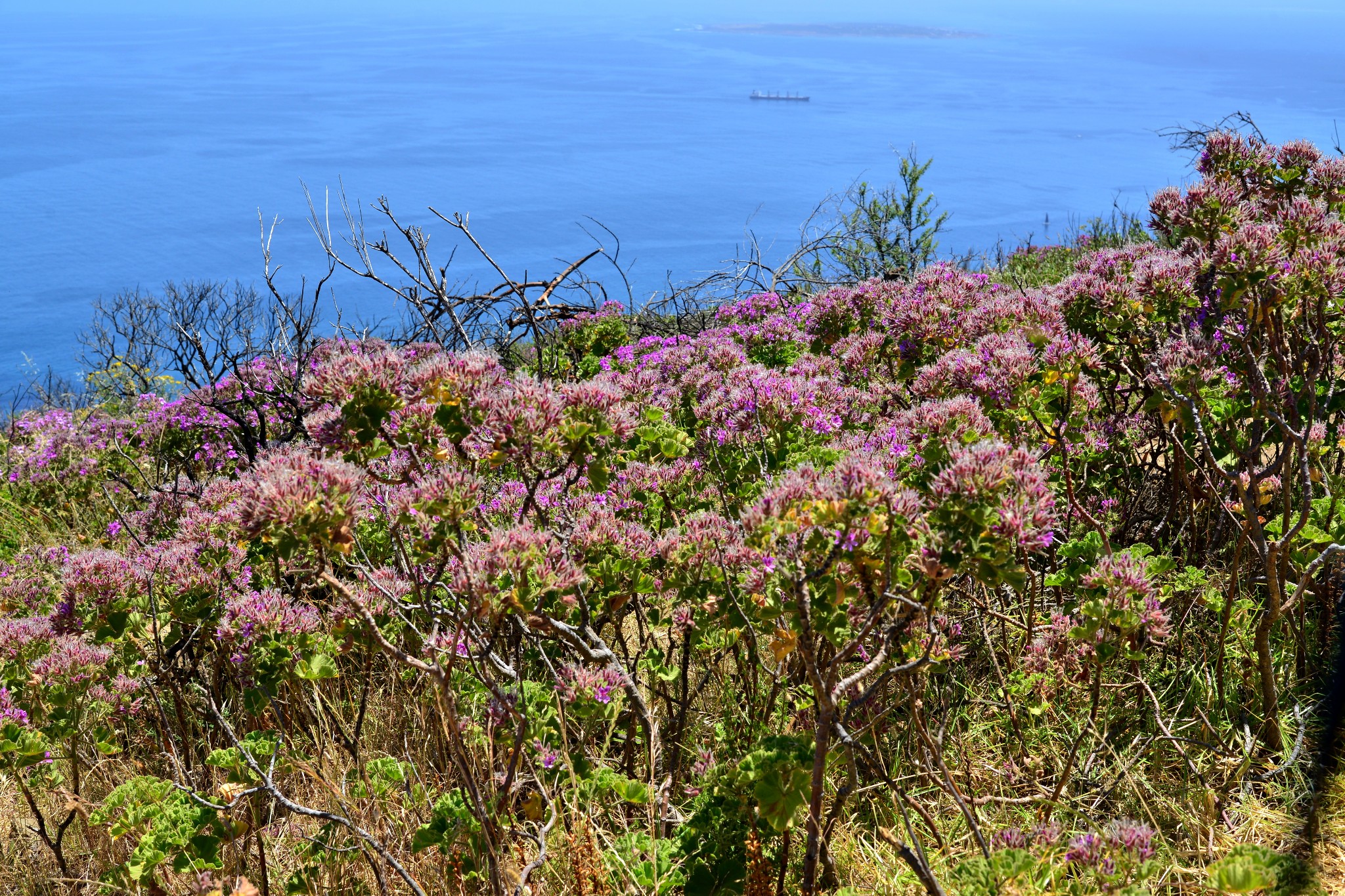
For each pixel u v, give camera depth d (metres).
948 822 3.00
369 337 7.29
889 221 11.95
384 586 3.33
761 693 3.50
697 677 3.92
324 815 2.83
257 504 2.41
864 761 3.20
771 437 4.15
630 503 4.04
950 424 3.19
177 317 9.99
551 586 2.68
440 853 2.87
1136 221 11.53
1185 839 2.84
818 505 2.27
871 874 2.77
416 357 6.53
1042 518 2.27
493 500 3.87
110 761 3.83
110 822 3.15
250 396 7.36
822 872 2.79
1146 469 4.57
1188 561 3.99
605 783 2.71
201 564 3.84
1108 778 3.10
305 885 2.86
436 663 2.70
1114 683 3.44
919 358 5.39
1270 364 3.71
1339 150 5.59
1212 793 2.83
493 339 8.40
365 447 2.93
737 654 3.59
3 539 7.29
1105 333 4.34
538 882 2.81
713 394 4.58
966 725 3.45
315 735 3.40
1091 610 2.93
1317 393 4.14
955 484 2.28
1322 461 4.09
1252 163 4.31
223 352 7.54
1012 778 3.12
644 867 2.56
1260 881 2.04
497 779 3.00
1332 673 2.80
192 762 3.76
